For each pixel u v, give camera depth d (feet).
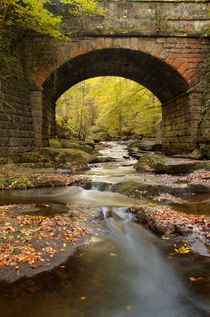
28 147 38.06
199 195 20.63
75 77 50.47
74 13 38.70
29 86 39.65
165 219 13.57
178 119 48.44
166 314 6.93
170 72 43.04
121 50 40.98
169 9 40.27
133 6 40.11
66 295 7.40
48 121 46.06
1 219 12.65
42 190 22.65
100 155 58.44
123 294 7.68
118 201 19.01
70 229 12.11
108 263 9.62
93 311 6.82
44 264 8.90
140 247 11.39
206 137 39.45
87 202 18.65
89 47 40.11
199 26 40.68
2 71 32.58
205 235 11.62
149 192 20.99
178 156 42.78
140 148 69.77
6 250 9.35
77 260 9.55
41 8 31.65
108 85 65.16
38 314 6.53
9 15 32.68
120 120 66.13
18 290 7.46
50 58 39.88
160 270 9.27
